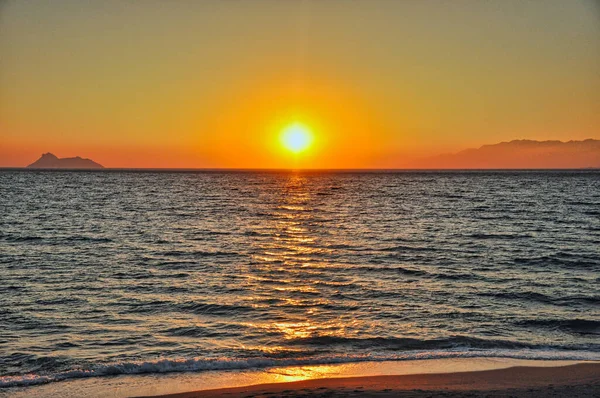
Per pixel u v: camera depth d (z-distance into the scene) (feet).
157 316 67.82
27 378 45.42
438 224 174.91
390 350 54.39
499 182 611.88
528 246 126.62
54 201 280.51
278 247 126.62
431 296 78.02
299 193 384.27
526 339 57.82
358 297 77.51
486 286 84.53
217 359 50.08
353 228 165.78
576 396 39.65
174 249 123.03
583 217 196.44
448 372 46.52
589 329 61.72
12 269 98.37
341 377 45.44
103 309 71.15
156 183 572.10
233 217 202.59
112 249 122.62
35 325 63.82
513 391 40.75
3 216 198.39
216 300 75.72
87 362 51.39
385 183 601.21
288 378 45.37
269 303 74.13
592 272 95.91
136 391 42.50
